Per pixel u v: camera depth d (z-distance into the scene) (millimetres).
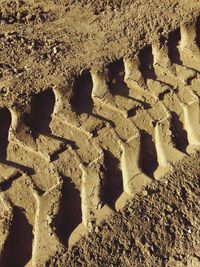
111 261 961
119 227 1000
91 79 1212
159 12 1302
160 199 1038
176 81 1215
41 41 1337
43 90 1173
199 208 1028
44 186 1062
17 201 1044
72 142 1123
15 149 1117
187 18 1278
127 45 1257
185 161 1094
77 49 1279
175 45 1273
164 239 990
